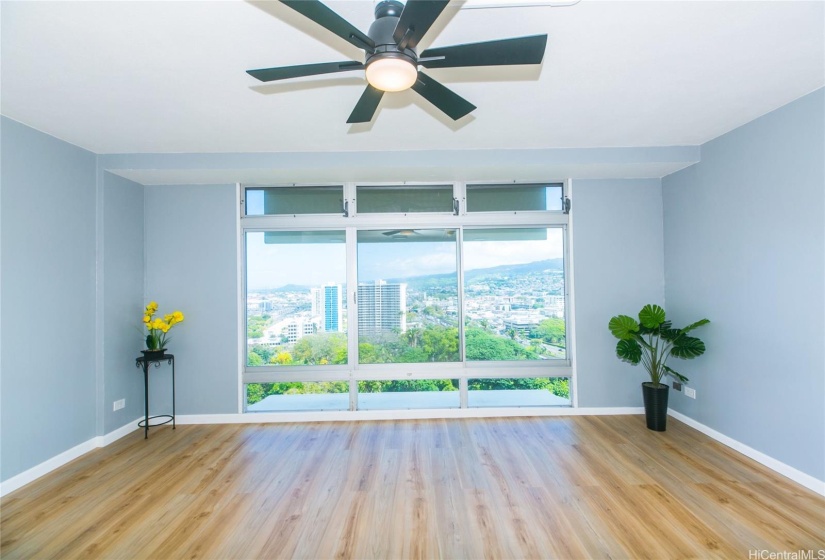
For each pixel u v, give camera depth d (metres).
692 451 2.99
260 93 2.28
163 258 3.76
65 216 2.94
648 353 3.81
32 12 1.54
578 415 3.83
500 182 3.92
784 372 2.58
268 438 3.37
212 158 3.31
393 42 1.45
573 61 2.00
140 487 2.56
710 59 1.99
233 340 3.78
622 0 1.55
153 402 3.73
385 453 3.04
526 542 2.00
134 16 1.59
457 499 2.39
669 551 1.92
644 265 3.84
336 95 2.32
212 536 2.07
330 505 2.34
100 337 3.22
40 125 2.67
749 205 2.82
